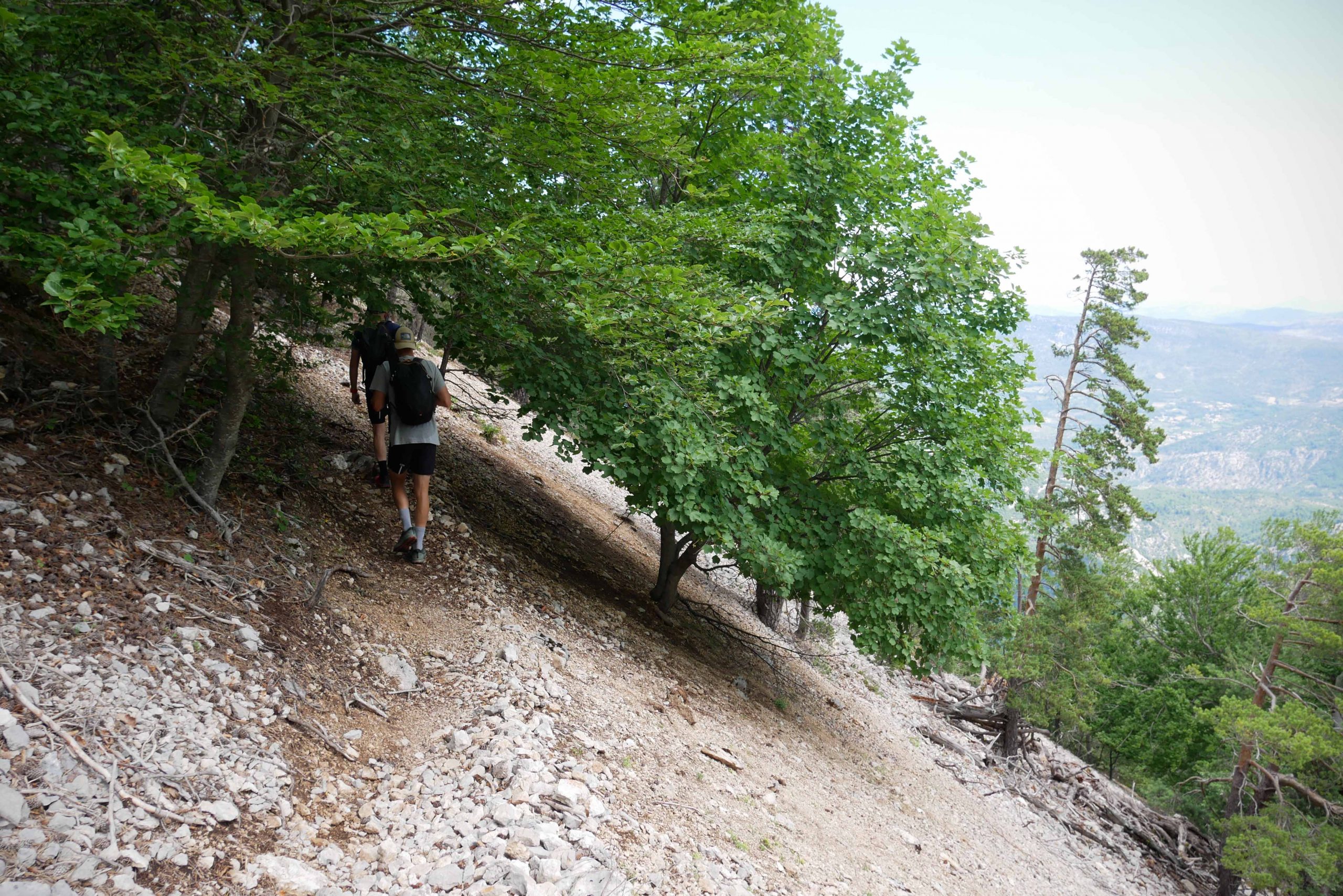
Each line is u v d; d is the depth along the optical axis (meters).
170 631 3.71
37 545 3.68
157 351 6.54
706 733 6.65
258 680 3.84
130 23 4.13
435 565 6.47
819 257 9.41
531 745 4.38
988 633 16.44
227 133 4.83
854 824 7.03
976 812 12.43
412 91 5.18
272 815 3.15
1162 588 28.66
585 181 5.92
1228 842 17.81
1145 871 17.86
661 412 6.66
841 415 9.88
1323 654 19.56
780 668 12.45
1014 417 11.23
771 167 9.23
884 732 13.36
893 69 9.98
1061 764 23.20
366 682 4.50
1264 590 23.42
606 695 5.94
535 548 9.30
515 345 6.77
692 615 11.80
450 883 3.16
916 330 9.16
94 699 3.06
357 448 7.69
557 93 5.11
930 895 6.33
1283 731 17.41
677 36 5.82
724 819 5.06
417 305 6.66
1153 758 26.55
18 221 3.63
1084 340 24.88
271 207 4.42
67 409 4.83
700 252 8.64
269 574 4.77
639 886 3.61
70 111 3.58
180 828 2.78
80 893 2.29
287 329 5.82
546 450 18.56
